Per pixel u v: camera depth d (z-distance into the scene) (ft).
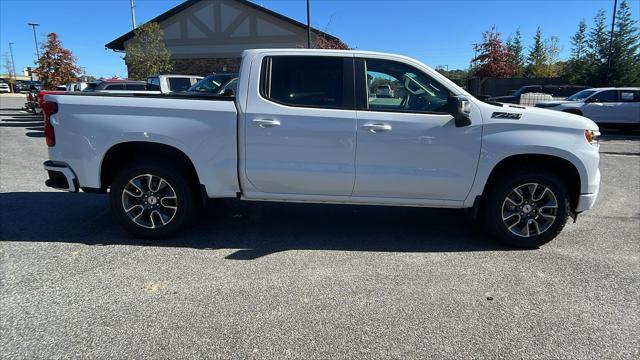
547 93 68.28
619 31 112.88
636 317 10.78
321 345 9.43
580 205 14.84
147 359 8.88
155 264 13.33
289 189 14.89
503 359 9.09
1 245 14.60
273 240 15.57
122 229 16.37
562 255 14.61
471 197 14.78
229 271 12.93
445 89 14.48
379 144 14.32
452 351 9.32
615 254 14.75
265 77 14.51
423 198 14.90
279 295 11.54
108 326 9.98
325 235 16.19
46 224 16.78
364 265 13.55
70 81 75.72
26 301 10.99
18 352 8.99
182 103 14.42
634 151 38.83
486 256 14.44
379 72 14.53
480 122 14.21
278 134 14.29
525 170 14.73
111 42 98.43
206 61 99.96
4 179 24.30
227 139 14.44
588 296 11.78
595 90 53.47
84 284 11.94
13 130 49.32
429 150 14.33
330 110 14.29
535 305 11.26
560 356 9.21
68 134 14.55
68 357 8.88
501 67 100.42
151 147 15.06
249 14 96.02
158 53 87.25
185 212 15.10
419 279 12.63
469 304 11.25
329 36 87.76
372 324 10.26
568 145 14.24
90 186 14.84
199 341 9.49
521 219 15.02
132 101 14.38
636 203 21.31
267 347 9.33
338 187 14.75
